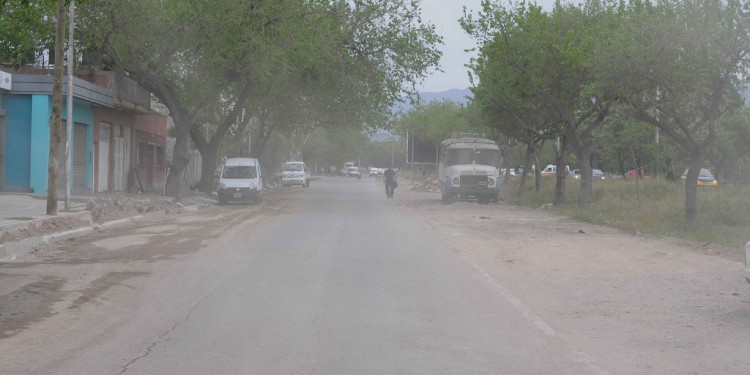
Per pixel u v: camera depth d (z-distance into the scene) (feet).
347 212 100.22
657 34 69.26
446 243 61.05
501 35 98.22
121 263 46.85
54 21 93.20
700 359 24.58
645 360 24.43
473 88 115.85
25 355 24.34
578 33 93.97
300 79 124.67
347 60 121.29
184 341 26.45
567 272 45.24
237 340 26.68
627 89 76.02
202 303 33.91
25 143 98.07
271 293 36.68
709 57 66.69
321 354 24.72
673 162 157.79
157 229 70.38
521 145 225.76
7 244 50.14
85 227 66.23
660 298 36.40
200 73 107.24
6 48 100.22
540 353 25.13
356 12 120.88
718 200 83.25
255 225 75.97
